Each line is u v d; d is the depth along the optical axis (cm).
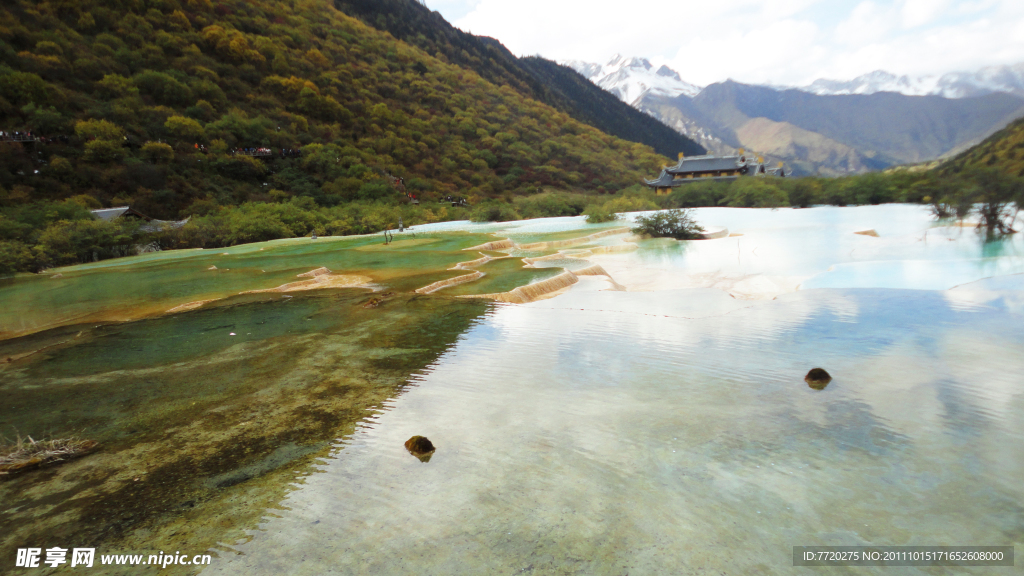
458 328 982
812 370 639
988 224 1919
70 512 422
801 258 1648
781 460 457
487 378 703
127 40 7250
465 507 405
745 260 1695
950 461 442
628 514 388
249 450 520
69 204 3356
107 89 5862
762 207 4106
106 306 1373
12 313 1330
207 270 1992
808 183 4266
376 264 1920
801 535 358
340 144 7125
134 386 732
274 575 336
